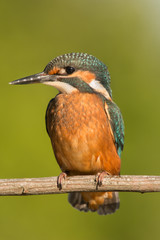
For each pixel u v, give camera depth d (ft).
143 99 56.34
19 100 51.31
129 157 52.54
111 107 36.04
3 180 31.07
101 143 34.50
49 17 60.18
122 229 49.60
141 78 58.39
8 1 57.47
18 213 46.78
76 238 47.29
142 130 54.03
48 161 48.67
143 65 59.62
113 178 31.17
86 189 31.42
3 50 55.47
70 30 61.16
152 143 53.62
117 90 57.47
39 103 51.49
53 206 47.11
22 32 57.52
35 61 56.65
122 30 61.72
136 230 50.21
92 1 63.10
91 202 38.86
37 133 49.83
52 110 35.40
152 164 52.80
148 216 50.93
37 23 59.00
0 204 46.83
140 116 54.85
